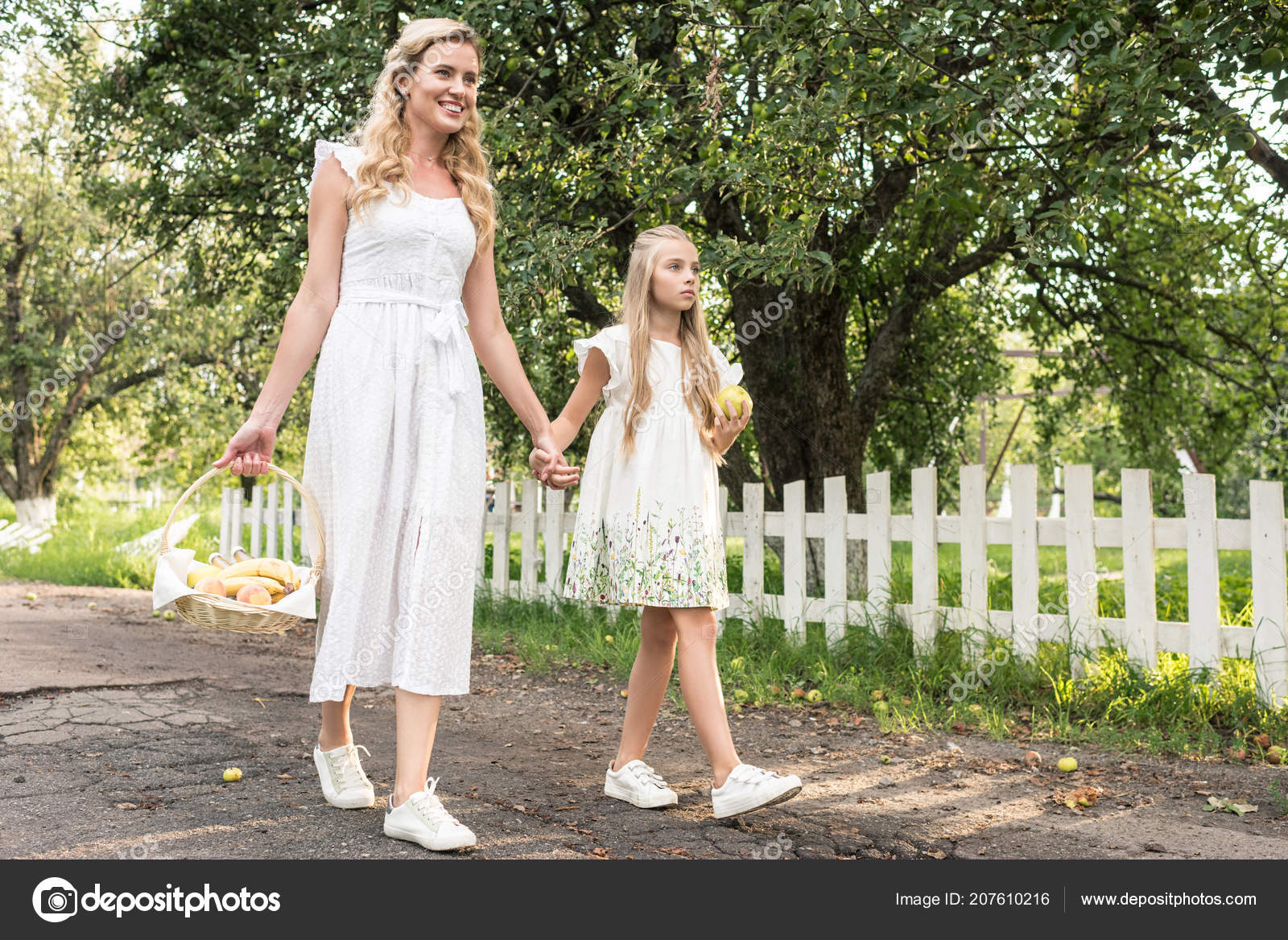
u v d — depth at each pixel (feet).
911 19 14.96
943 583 19.79
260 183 24.40
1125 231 29.91
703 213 23.45
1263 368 30.55
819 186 16.17
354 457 8.11
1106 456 68.74
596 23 23.00
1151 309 30.89
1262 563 14.56
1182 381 33.32
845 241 23.12
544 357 28.71
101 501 75.87
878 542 18.45
